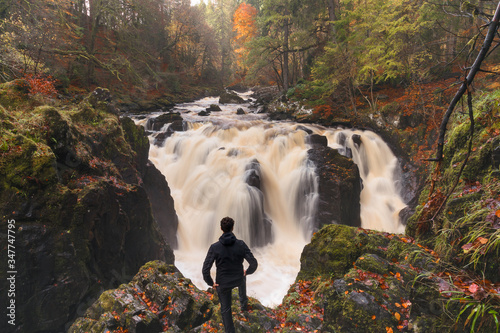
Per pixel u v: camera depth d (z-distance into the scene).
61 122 7.41
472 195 4.41
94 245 7.21
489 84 11.84
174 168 14.30
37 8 17.81
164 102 28.92
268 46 26.95
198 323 5.12
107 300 5.28
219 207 12.27
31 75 13.74
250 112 25.98
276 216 13.15
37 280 6.05
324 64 21.56
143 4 27.41
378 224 13.75
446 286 3.27
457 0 9.97
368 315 3.52
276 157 14.75
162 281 5.75
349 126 18.75
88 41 25.44
